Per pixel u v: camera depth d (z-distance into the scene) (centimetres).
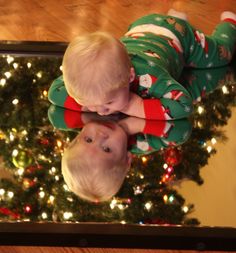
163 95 160
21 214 136
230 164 150
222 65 193
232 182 145
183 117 163
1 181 144
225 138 159
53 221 134
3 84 177
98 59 149
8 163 149
